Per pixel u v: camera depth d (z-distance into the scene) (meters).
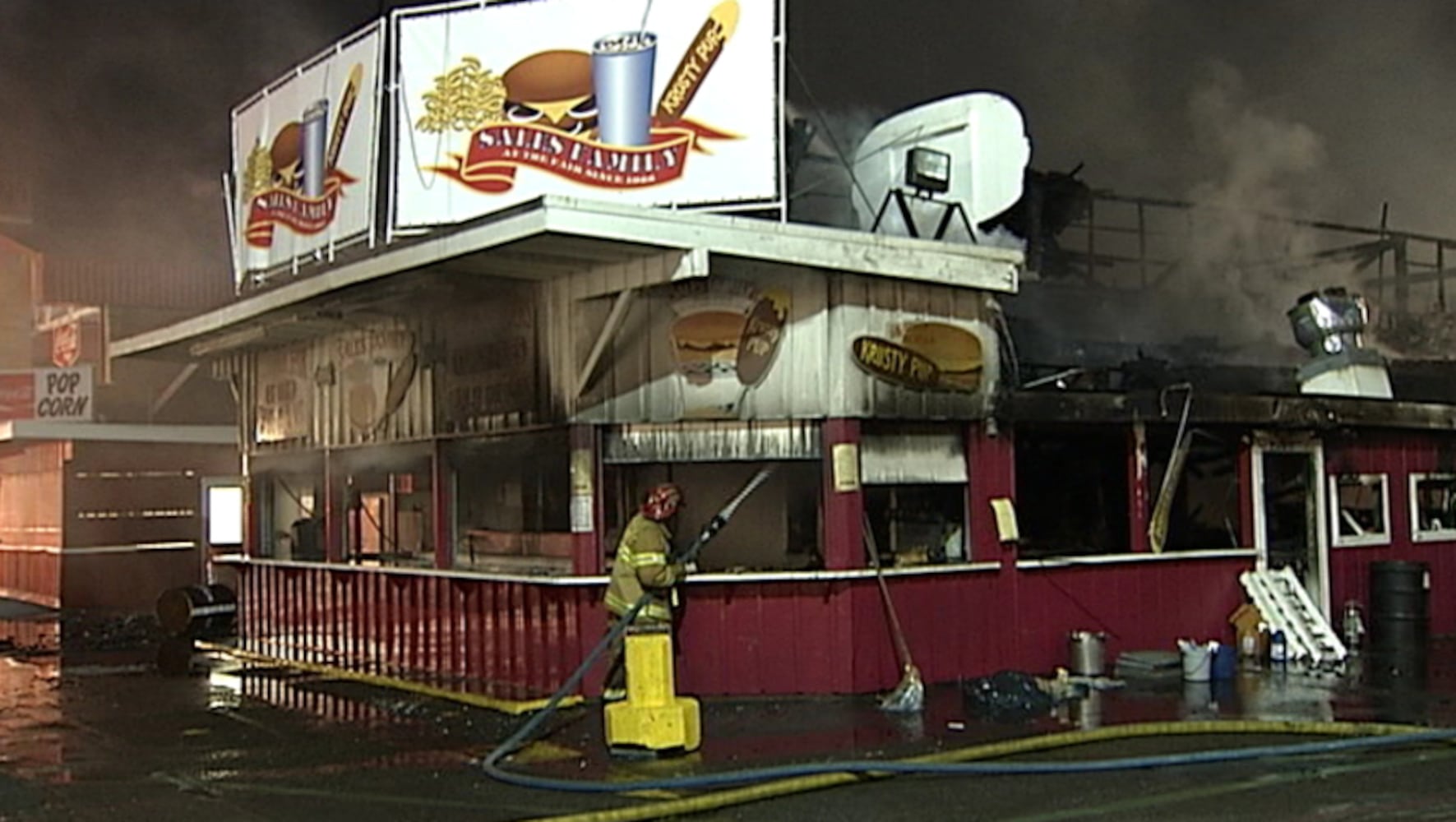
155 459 20.88
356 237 11.83
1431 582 14.20
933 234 11.99
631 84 10.59
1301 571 13.20
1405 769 7.78
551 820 6.73
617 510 11.24
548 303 10.80
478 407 11.52
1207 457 12.93
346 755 8.61
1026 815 6.84
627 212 8.98
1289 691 10.42
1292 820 6.68
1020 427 11.83
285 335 13.43
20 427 19.66
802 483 11.20
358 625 12.89
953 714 9.50
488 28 10.99
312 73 12.50
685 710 8.40
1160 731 8.84
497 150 10.87
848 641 10.26
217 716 10.15
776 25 10.39
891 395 10.58
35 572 21.20
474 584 11.37
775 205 10.30
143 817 7.07
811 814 6.93
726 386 10.50
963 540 11.19
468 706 10.28
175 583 20.92
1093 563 11.62
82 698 11.14
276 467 14.66
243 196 13.45
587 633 10.35
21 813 7.20
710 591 10.46
